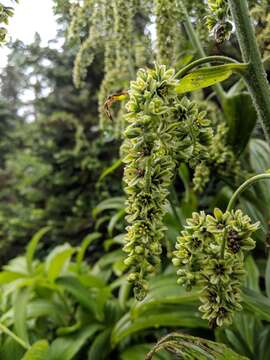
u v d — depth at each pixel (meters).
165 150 0.16
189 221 0.16
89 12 0.31
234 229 0.16
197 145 0.16
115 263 0.57
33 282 0.50
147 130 0.15
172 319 0.38
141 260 0.16
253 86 0.18
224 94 0.35
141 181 0.15
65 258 0.51
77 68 0.32
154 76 0.16
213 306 0.15
